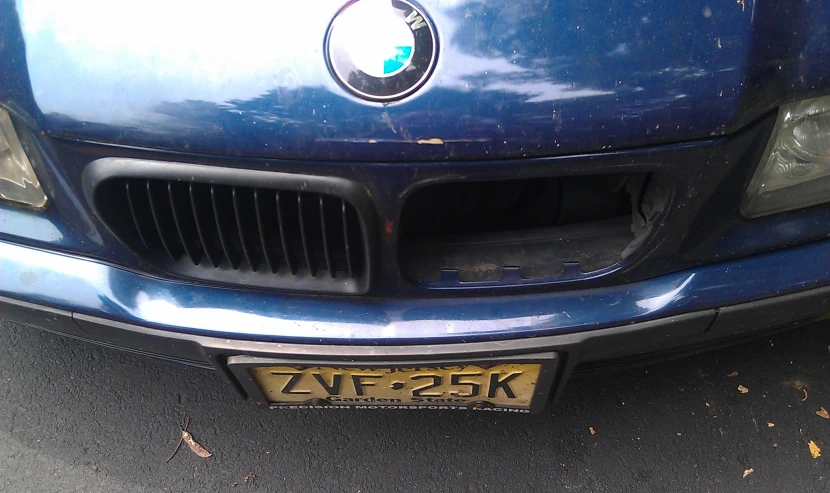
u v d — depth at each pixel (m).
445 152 1.15
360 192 1.19
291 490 1.89
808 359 2.16
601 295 1.42
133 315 1.43
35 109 1.22
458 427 2.01
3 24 1.26
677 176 1.24
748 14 1.20
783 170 1.33
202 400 2.06
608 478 1.91
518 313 1.40
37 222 1.44
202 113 1.15
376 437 1.99
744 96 1.19
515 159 1.17
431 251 1.42
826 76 1.25
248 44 1.16
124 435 1.98
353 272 1.35
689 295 1.42
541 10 1.17
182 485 1.89
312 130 1.14
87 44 1.20
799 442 1.98
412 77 1.13
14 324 2.19
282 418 2.03
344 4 1.17
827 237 1.49
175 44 1.17
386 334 1.39
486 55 1.15
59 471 1.90
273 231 1.33
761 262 1.45
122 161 1.22
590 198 1.46
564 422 2.03
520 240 1.42
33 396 2.04
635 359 1.59
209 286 1.43
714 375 2.13
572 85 1.15
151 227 1.36
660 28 1.18
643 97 1.16
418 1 1.17
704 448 1.97
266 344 1.41
